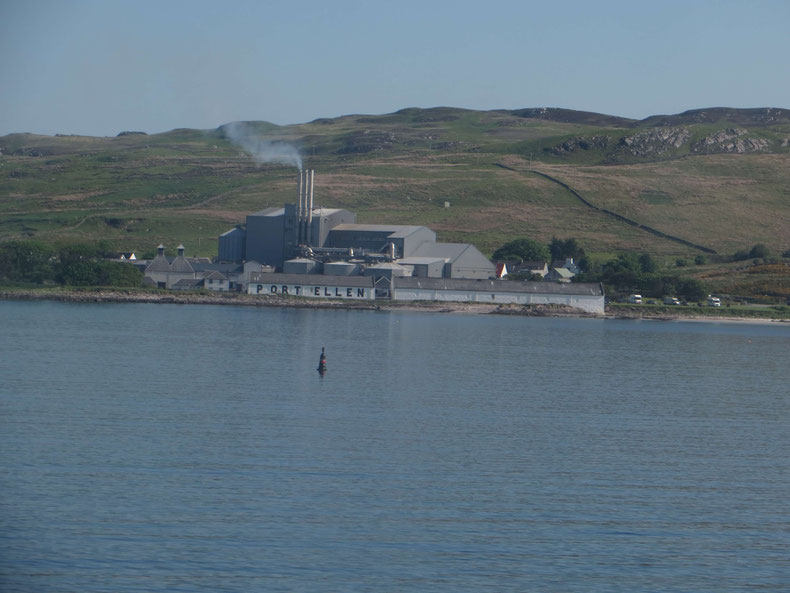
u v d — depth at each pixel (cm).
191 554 9094
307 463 12062
